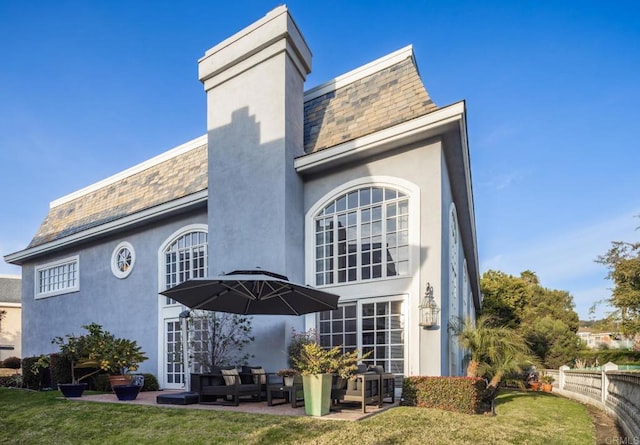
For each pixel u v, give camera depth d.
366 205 10.28
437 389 8.04
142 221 14.04
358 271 10.14
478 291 25.61
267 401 8.35
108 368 10.29
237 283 8.50
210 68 12.38
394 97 10.41
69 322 16.42
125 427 6.55
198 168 13.78
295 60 11.47
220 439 5.66
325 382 7.00
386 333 9.47
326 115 11.59
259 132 11.16
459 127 9.03
